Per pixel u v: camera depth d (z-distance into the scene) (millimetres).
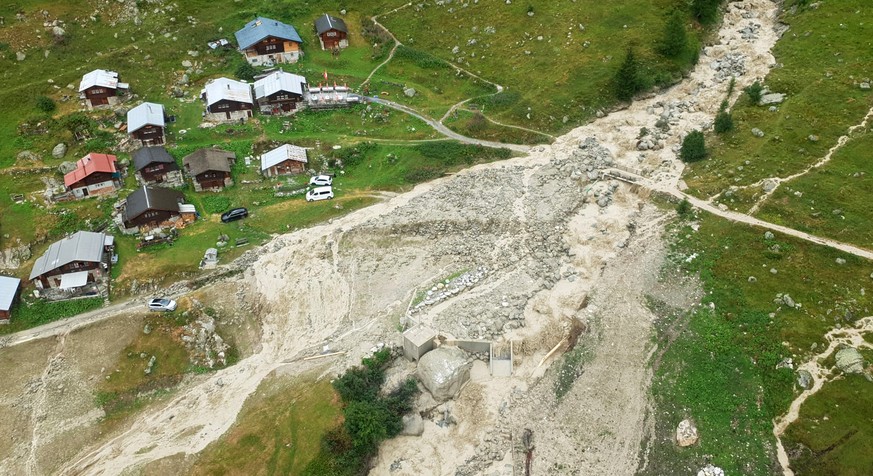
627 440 51844
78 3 100750
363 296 65562
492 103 91375
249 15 107438
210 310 63750
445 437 53906
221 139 86000
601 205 72938
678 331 58594
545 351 59219
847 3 97125
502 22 104688
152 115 84438
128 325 61812
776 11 105500
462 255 69562
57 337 61281
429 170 81938
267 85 90875
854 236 62094
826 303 57156
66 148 82312
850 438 47906
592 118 88500
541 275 65812
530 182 77688
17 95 88188
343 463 49812
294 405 54594
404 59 102312
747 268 61781
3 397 56969
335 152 83750
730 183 71125
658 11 101688
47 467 52219
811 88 82188
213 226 74438
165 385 58375
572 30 100562
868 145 71875
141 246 70375
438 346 58688
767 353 54719
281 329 63125
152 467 51344
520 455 51844
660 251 66250
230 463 50875
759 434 50312
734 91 87312
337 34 104250
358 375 56062
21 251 69625
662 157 78125
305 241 72125
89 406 56562
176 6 105250
